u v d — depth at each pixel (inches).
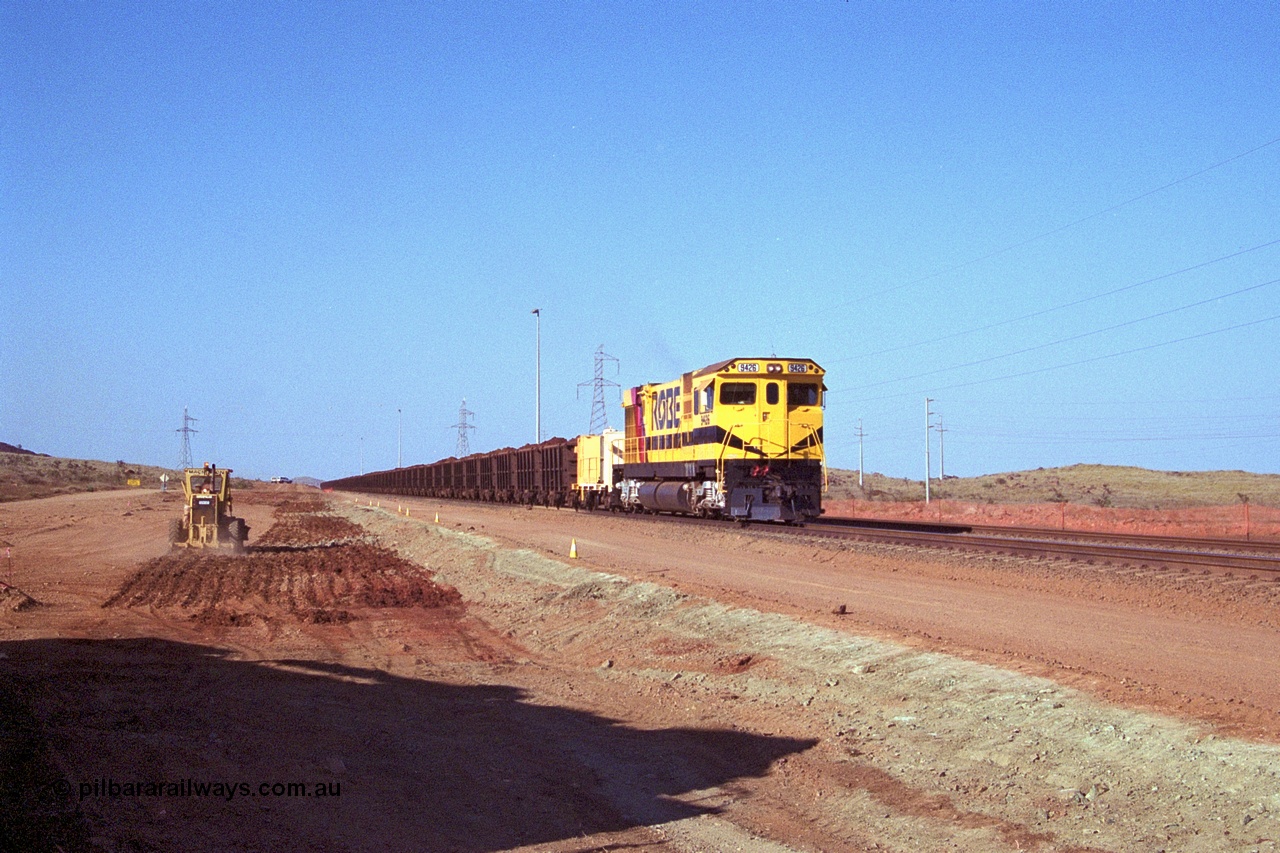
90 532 2041.1
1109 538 1339.8
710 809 406.9
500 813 397.1
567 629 863.1
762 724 529.7
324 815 379.9
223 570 1344.7
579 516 2087.8
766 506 1435.8
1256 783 348.5
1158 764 380.8
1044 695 469.7
